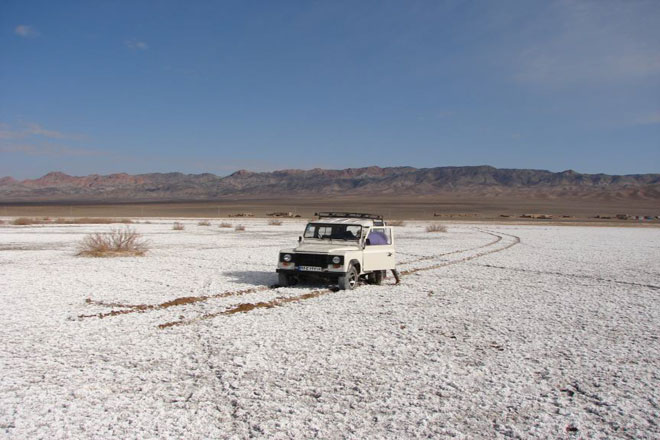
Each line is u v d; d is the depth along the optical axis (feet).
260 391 19.61
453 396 19.56
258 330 28.63
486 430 16.83
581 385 20.98
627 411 18.49
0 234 111.55
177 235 115.55
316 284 45.27
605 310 36.04
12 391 19.17
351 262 42.42
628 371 22.82
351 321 31.27
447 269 58.54
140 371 21.59
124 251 70.03
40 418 16.90
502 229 165.89
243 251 76.28
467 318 32.76
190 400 18.63
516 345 26.63
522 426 17.17
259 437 15.94
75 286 42.91
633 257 76.28
